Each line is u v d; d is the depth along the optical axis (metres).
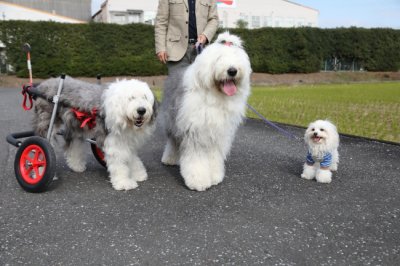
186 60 4.81
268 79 25.41
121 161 3.79
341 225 3.07
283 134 6.61
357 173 4.42
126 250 2.64
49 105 3.95
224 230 2.95
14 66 20.86
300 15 37.81
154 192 3.74
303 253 2.63
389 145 5.69
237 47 3.60
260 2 35.88
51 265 2.45
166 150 4.66
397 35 30.84
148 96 3.62
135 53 23.28
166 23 4.75
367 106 10.47
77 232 2.89
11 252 2.60
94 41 22.31
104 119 3.68
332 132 4.05
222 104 3.58
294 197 3.66
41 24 20.95
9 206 3.36
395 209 3.40
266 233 2.91
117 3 30.27
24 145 3.73
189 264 2.47
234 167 4.63
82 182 4.01
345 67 30.53
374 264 2.52
